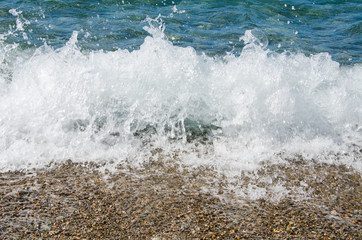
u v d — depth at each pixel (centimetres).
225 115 344
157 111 341
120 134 325
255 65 364
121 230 220
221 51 514
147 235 217
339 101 359
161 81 350
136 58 362
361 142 336
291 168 297
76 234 215
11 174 275
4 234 211
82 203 244
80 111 331
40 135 316
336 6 795
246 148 319
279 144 326
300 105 349
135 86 346
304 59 393
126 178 276
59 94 334
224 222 230
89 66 351
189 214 237
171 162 298
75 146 310
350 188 274
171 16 675
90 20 623
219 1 798
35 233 214
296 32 626
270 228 227
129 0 756
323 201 258
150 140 325
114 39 543
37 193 253
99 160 297
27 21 593
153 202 248
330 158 312
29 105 330
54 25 588
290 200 257
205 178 279
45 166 287
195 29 611
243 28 628
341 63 485
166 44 371
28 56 457
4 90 349
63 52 364
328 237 221
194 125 343
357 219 239
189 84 351
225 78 357
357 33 628
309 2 822
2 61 427
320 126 346
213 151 314
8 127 318
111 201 247
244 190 267
